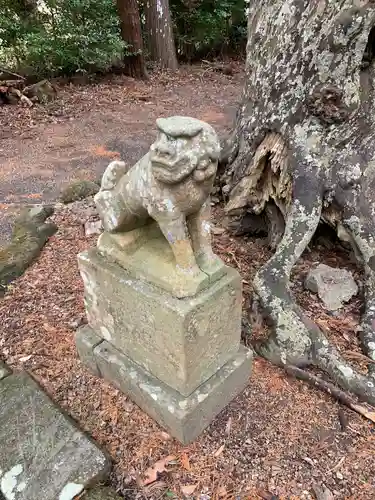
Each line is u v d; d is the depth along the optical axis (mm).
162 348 1789
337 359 2139
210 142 1401
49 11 8062
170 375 1842
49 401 2047
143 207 1627
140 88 8070
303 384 2139
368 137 2611
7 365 2285
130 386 2016
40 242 3223
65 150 5355
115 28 8180
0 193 4250
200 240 1749
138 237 1865
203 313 1708
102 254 1967
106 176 1784
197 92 8086
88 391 2145
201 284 1697
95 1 7844
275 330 2254
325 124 2576
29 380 2162
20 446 1850
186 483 1748
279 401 2061
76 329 2494
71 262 3029
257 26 2852
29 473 1750
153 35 9242
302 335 2211
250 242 3227
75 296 2729
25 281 2863
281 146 2729
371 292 2484
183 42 10180
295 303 2373
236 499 1690
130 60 8484
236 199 3119
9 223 3629
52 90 7043
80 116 6562
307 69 2527
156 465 1810
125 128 6145
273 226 3039
